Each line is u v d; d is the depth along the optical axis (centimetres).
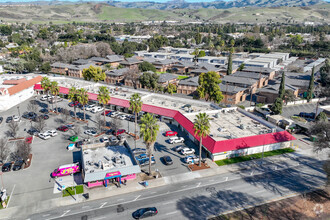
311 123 9388
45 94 12988
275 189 5581
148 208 4812
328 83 13950
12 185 5644
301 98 12519
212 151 6550
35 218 4691
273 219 4712
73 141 7700
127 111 10206
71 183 5753
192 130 7644
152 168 6366
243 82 12700
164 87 13438
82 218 4694
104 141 7638
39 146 7425
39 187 5591
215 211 4903
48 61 18712
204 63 17075
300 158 6906
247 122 8206
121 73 15125
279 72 16688
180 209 4950
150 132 5719
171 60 19238
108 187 5631
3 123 9231
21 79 12706
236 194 5409
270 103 11825
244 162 6669
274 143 7200
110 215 4778
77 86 12144
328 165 5872
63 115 9400
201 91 10881
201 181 5850
